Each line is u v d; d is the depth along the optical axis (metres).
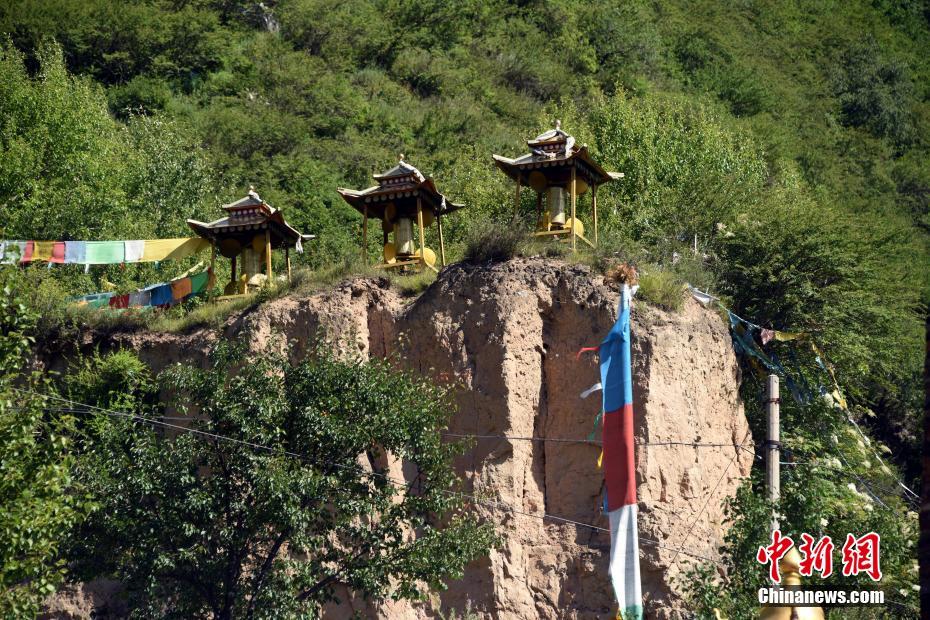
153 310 53.34
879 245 65.38
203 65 117.75
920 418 74.12
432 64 130.25
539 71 133.25
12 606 34.12
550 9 147.38
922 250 81.75
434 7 140.88
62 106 78.62
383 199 53.09
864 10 189.38
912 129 156.88
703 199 66.31
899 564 40.97
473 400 46.06
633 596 37.44
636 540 37.91
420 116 117.75
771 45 169.12
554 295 47.38
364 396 40.88
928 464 23.66
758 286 59.75
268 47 124.25
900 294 64.31
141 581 39.62
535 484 45.34
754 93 145.00
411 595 39.38
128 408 47.75
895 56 174.00
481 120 119.50
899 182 137.50
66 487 38.81
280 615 38.19
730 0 179.62
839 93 161.00
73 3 114.44
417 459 40.91
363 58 131.00
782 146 124.06
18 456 36.59
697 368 47.41
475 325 46.91
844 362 59.97
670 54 150.75
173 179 79.69
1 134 76.12
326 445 40.56
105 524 39.34
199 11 124.62
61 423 39.97
